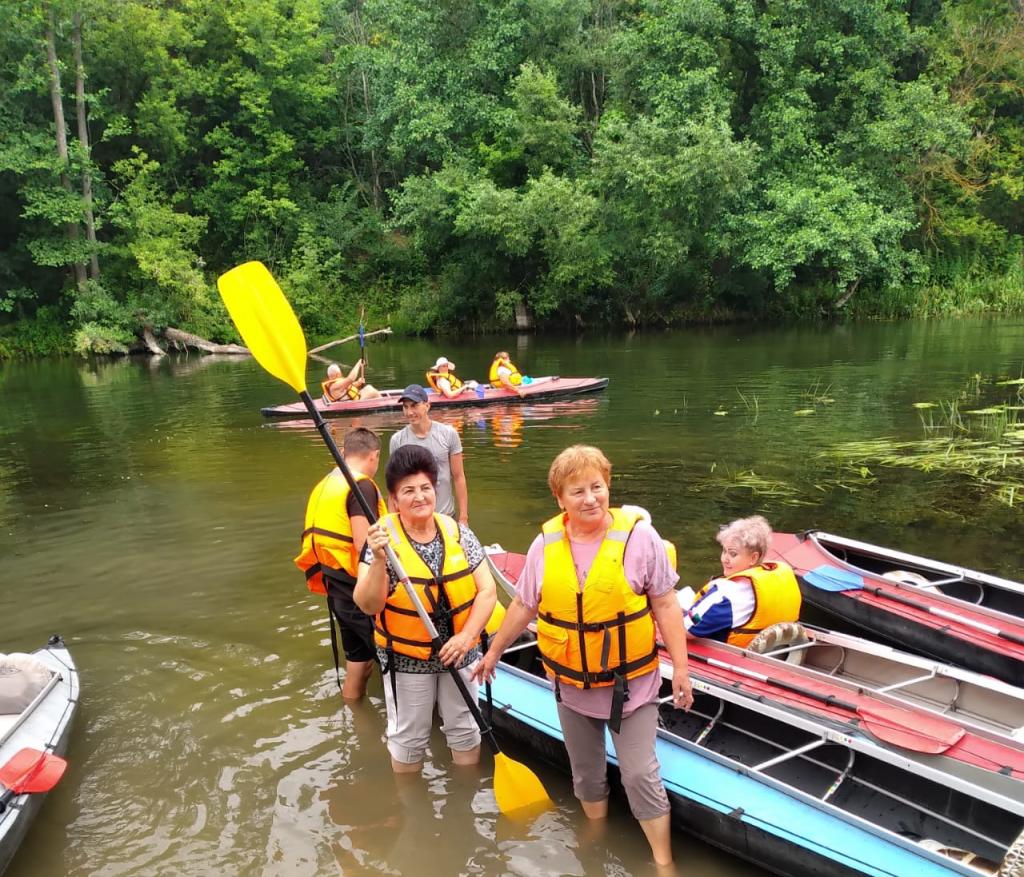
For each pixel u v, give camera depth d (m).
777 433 8.62
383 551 2.63
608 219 20.61
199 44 23.25
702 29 20.34
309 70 25.31
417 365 15.85
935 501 6.11
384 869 2.58
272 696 3.62
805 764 3.02
